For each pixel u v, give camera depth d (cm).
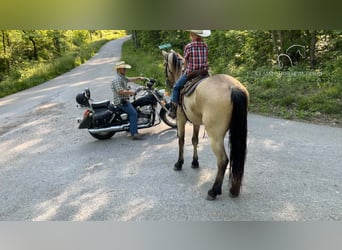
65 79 1505
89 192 365
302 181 358
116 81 512
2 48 2098
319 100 663
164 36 2264
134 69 1512
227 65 1251
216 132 312
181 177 389
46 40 2580
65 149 515
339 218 288
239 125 299
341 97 670
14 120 736
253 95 778
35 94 1139
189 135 546
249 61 1207
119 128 530
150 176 396
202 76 354
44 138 581
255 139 504
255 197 330
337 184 348
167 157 455
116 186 376
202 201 329
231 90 302
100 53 3058
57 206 339
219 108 304
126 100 519
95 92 999
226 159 319
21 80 1510
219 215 302
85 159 466
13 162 475
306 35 1091
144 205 328
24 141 571
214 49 1491
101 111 521
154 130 584
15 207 342
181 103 370
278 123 586
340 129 530
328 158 416
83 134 588
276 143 481
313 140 485
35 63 2195
